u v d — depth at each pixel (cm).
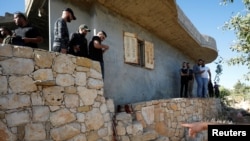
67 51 514
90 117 475
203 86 1025
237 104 1430
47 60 407
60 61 427
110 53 699
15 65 365
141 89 830
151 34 948
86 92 474
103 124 509
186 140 775
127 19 795
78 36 534
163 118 706
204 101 993
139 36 858
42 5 731
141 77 839
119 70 728
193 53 1335
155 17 809
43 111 389
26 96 371
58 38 473
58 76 421
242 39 682
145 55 877
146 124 637
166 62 1062
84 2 672
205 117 978
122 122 552
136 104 623
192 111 878
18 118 357
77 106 448
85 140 455
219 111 1163
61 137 409
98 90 510
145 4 711
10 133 345
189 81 1114
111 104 556
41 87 394
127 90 753
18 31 462
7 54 358
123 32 765
